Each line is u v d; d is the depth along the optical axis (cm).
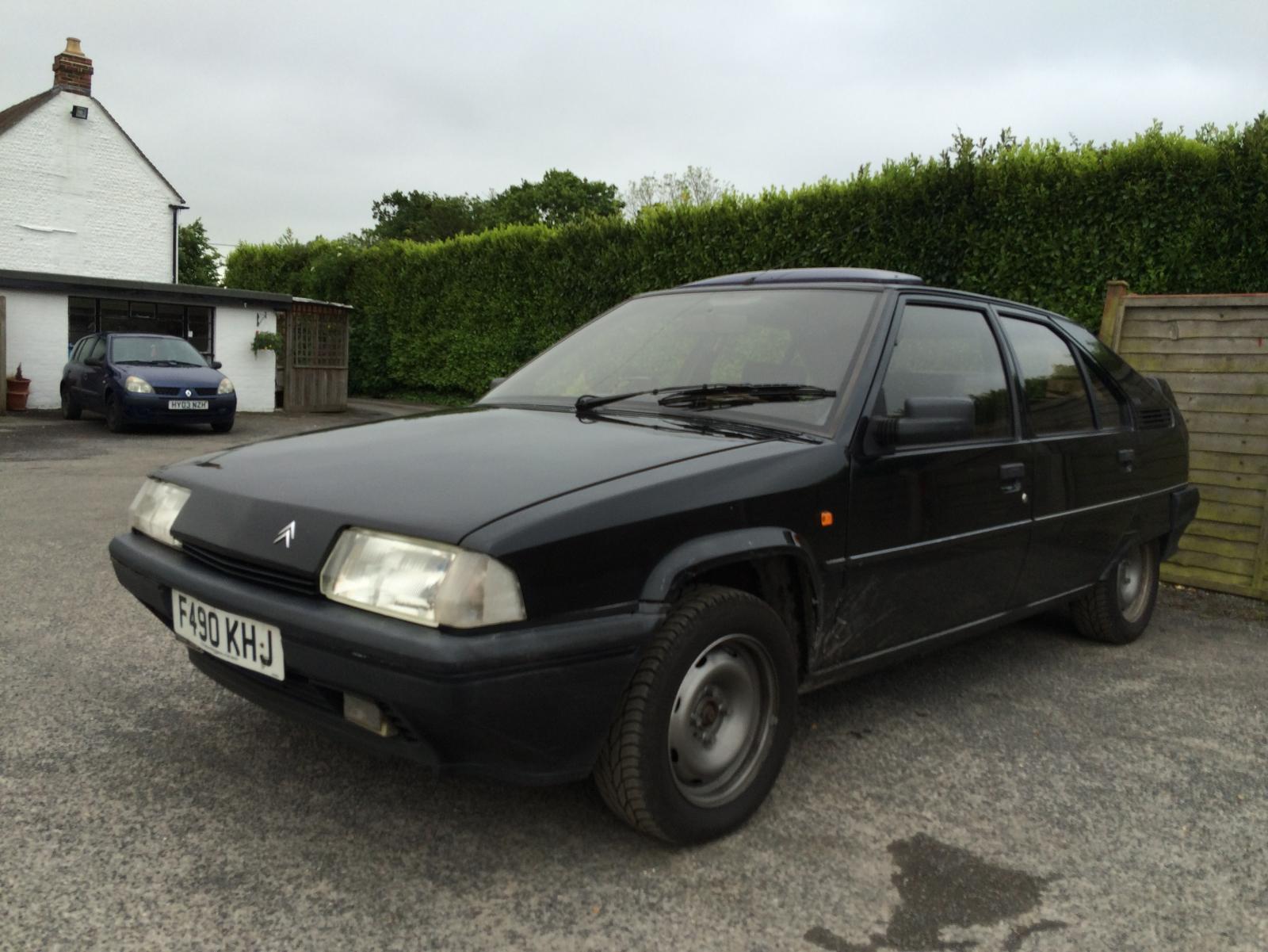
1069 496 381
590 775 273
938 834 264
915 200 947
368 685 206
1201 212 736
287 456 267
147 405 1337
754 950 207
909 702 371
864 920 220
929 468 307
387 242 2120
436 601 200
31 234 2369
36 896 214
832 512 272
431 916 213
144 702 333
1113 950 213
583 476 233
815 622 275
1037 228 848
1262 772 315
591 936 209
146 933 202
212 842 241
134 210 2533
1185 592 584
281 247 2577
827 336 311
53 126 2378
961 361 339
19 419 1542
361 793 271
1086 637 467
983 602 344
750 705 261
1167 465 468
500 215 5634
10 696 334
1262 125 699
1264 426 556
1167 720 361
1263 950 216
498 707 202
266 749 297
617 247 1495
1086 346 428
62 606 450
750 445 266
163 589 259
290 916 211
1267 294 548
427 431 285
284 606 220
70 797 262
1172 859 255
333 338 1981
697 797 248
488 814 262
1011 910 227
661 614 226
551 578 209
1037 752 324
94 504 746
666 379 325
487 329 1844
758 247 1180
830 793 287
